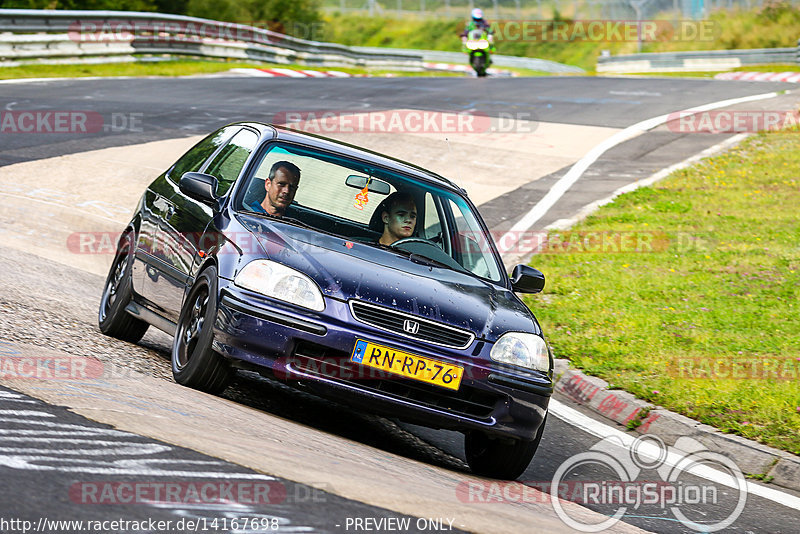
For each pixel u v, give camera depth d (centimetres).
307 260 1880
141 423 1446
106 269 3509
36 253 3488
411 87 9431
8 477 1093
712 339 3142
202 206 2161
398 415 1820
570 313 3444
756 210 4994
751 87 10006
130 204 4416
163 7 18225
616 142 6781
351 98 8219
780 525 1916
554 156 6309
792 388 2684
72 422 1380
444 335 1841
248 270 1847
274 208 2108
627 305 3534
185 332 1991
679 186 5506
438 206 2277
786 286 3769
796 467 2245
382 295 1844
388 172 2281
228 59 11456
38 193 4362
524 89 9569
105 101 6981
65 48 8981
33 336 2069
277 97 7981
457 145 6444
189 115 6688
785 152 6309
